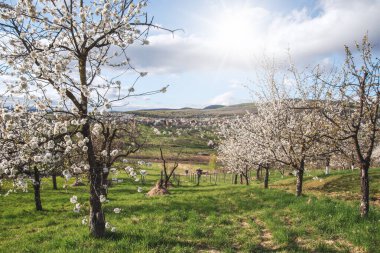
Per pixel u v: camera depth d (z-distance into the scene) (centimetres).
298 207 1781
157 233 1391
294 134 2056
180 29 1110
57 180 5156
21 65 1066
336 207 1669
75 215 2295
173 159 10725
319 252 1163
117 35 1220
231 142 4197
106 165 1319
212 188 3834
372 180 2869
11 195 3438
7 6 1034
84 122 1134
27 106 1089
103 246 1206
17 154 1032
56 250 1198
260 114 2731
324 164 3612
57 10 1155
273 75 2525
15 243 1470
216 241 1317
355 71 1383
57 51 1191
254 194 2438
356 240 1205
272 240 1344
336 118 1518
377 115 1384
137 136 1428
